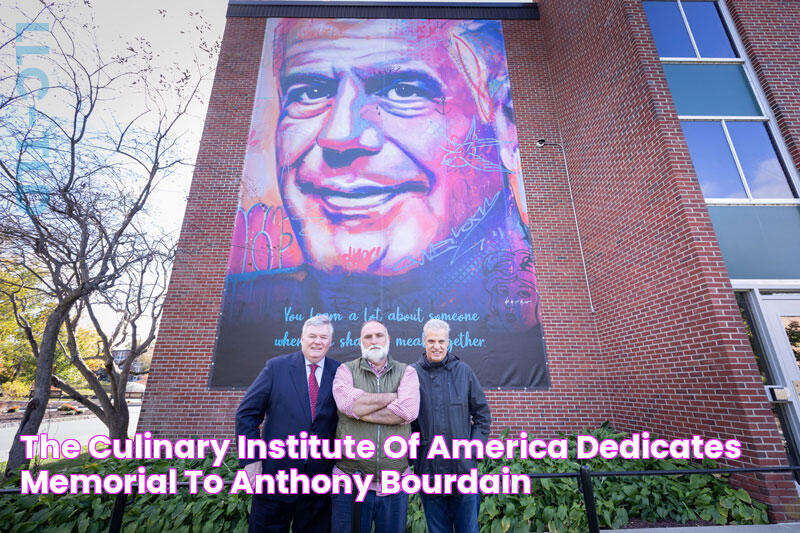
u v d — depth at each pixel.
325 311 6.98
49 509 3.66
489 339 6.85
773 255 5.38
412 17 9.13
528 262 7.31
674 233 5.22
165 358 6.55
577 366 6.71
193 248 7.25
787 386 4.76
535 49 8.95
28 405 4.85
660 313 5.42
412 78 8.55
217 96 8.40
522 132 8.20
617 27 6.54
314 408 2.64
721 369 4.50
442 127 8.18
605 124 6.78
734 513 3.90
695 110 6.11
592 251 7.05
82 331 14.67
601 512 3.82
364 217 7.54
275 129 8.14
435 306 7.03
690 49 6.46
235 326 6.82
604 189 6.75
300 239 7.38
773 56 6.25
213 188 7.68
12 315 8.41
